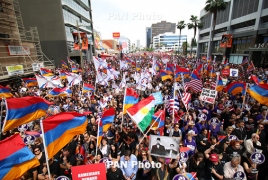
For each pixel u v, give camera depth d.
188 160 5.19
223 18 49.47
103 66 15.83
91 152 5.66
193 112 8.02
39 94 12.30
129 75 20.81
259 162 4.44
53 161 4.98
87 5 50.88
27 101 5.23
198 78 10.89
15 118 5.01
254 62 35.03
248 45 38.94
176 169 4.41
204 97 9.05
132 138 6.08
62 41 34.50
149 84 13.45
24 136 6.44
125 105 7.16
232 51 45.97
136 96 7.61
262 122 6.46
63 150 5.14
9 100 4.86
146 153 4.98
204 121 7.01
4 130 4.85
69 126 4.54
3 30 19.47
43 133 3.96
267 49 28.73
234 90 10.09
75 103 11.03
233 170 4.27
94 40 56.81
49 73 16.19
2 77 16.67
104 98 10.43
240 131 6.31
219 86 11.32
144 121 5.93
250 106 9.71
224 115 8.15
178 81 13.76
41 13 33.12
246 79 15.66
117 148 5.81
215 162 4.39
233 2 43.69
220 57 52.09
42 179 4.46
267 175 4.79
